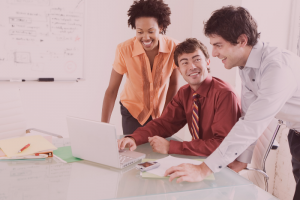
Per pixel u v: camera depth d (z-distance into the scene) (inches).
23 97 107.3
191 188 37.4
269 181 90.3
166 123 63.4
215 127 54.4
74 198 33.7
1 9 99.6
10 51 102.7
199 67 56.2
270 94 38.9
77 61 111.2
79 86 114.1
